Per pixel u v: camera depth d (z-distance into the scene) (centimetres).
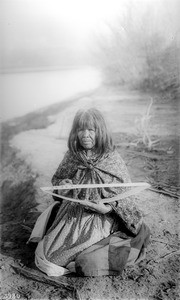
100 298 169
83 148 177
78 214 175
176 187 195
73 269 173
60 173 182
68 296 171
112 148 177
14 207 215
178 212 193
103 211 172
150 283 171
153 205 196
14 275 181
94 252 169
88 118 172
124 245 172
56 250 175
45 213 191
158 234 188
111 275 174
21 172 216
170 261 179
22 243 197
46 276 177
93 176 175
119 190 173
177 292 167
